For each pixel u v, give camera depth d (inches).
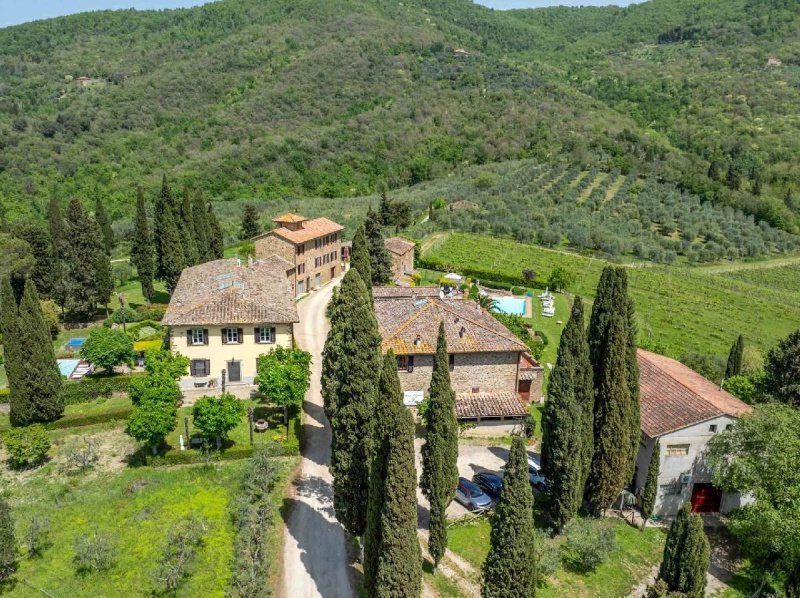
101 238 2886.3
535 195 5521.7
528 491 1095.0
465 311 2078.0
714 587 1406.3
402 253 3427.7
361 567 1314.0
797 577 1318.9
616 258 4448.8
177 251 2923.2
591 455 1477.6
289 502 1502.2
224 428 1608.0
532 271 3656.5
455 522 1448.1
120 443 1769.2
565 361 1402.6
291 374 1747.0
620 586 1350.9
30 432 1631.4
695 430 1547.7
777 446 1390.3
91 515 1421.0
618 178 6348.4
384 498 1066.1
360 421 1282.0
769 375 1914.4
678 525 1246.9
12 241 2566.4
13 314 1772.9
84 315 2925.7
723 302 3782.0
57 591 1200.2
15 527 1366.9
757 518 1344.7
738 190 6087.6
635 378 1501.0
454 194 5536.4
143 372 2196.1
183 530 1360.7
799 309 3774.6
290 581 1261.1
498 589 1116.5
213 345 2020.2
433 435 1234.6
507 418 1905.8
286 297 2247.8
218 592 1206.9
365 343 1277.1
